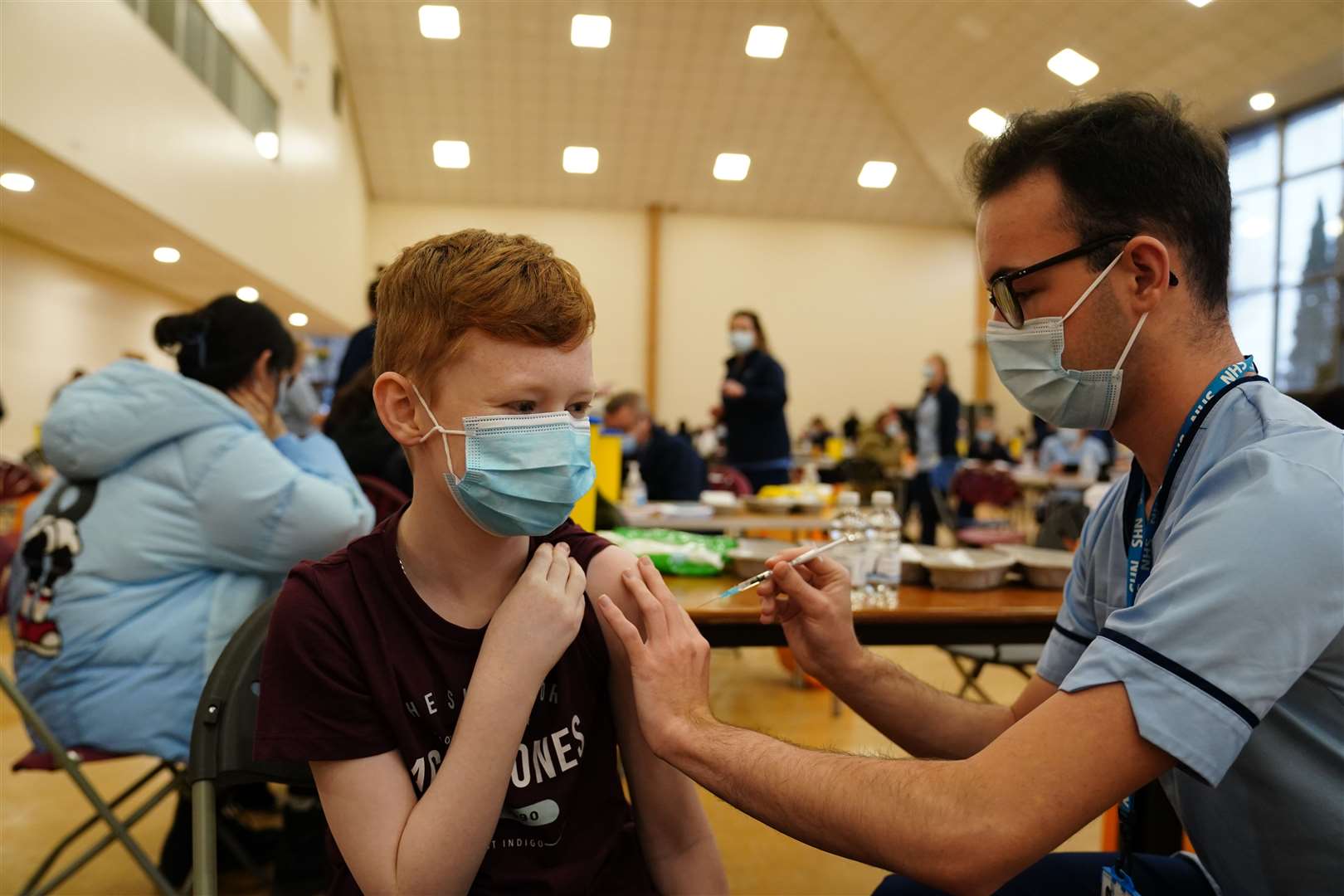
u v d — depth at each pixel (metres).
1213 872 0.91
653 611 0.85
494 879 0.83
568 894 0.84
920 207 14.19
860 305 14.61
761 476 4.89
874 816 0.72
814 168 12.57
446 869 0.75
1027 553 1.88
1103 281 0.85
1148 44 2.55
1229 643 0.68
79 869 1.69
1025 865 0.69
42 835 2.14
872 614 1.47
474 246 0.82
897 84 6.77
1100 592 1.02
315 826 1.86
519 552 0.88
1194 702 0.68
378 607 0.83
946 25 5.04
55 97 4.84
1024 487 7.43
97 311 8.66
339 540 1.66
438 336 0.79
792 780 0.76
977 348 14.85
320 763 0.81
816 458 10.20
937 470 6.93
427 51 6.37
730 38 5.51
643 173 12.86
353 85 8.17
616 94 6.92
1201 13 2.45
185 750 1.58
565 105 6.84
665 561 1.84
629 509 3.19
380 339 0.85
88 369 8.52
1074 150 0.85
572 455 0.80
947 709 1.10
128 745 1.56
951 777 0.71
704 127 8.61
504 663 0.78
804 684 3.39
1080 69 2.65
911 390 14.77
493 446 0.79
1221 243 0.85
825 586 1.12
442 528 0.84
